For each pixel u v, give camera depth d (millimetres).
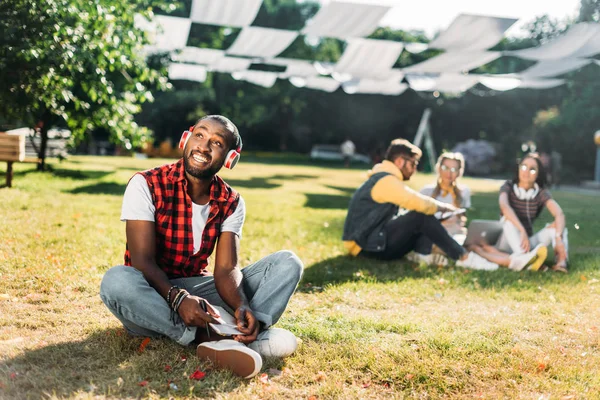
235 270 3104
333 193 12672
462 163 6328
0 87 8602
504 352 3232
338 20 9602
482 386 2793
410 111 33969
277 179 15680
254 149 39219
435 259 5777
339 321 3688
